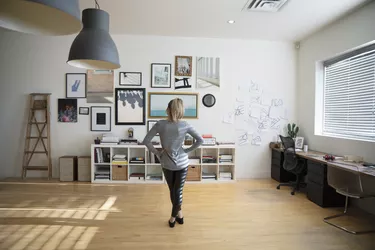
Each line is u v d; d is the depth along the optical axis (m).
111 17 4.09
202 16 4.01
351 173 2.96
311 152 4.44
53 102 5.00
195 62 5.13
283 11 3.76
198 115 5.15
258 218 3.21
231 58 5.18
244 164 5.26
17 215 3.17
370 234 2.81
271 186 4.67
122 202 3.71
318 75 4.71
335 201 3.64
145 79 5.07
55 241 2.54
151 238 2.64
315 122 4.73
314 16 3.93
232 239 2.65
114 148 5.05
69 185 4.54
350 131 4.00
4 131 4.97
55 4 0.81
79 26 1.05
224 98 5.19
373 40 3.40
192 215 3.27
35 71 4.96
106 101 5.03
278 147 5.05
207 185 4.71
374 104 3.53
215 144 4.94
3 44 4.92
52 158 5.02
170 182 2.78
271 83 5.26
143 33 4.92
